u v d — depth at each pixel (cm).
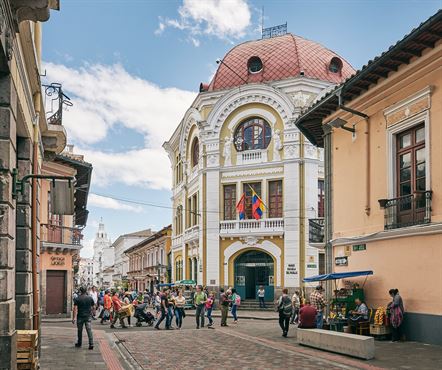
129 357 1377
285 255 3588
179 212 4731
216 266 3778
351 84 1770
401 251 1620
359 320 1645
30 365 909
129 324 2466
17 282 1094
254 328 2233
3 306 795
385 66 1634
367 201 1809
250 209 3756
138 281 7312
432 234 1488
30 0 826
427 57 1500
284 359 1309
